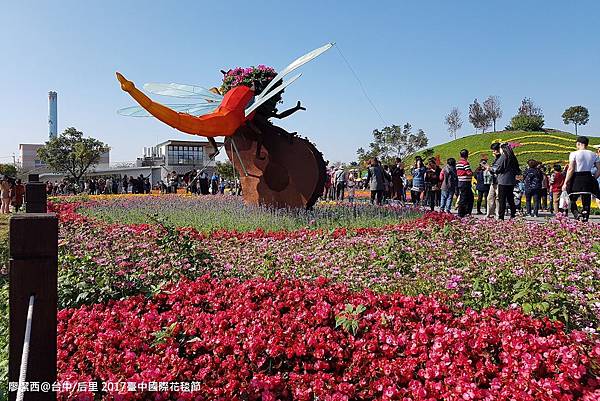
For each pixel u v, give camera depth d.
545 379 2.77
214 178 28.23
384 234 8.48
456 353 3.17
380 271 5.50
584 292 4.55
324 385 3.05
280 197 12.84
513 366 2.95
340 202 17.19
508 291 4.17
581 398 2.70
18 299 2.25
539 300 3.80
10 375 2.26
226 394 3.01
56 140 51.53
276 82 12.08
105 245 7.44
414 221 10.51
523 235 7.64
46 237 2.28
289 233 9.27
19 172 57.69
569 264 5.21
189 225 10.91
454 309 4.06
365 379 3.12
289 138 12.59
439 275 5.11
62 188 36.62
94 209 15.84
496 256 6.00
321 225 10.52
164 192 32.22
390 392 2.90
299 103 12.88
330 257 6.41
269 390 3.03
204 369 3.24
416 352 3.29
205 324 3.86
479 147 58.69
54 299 2.30
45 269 2.27
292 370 3.37
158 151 62.06
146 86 12.98
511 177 11.20
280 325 3.86
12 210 18.92
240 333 3.68
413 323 3.69
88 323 4.07
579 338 3.20
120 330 3.94
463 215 12.81
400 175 18.62
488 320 3.63
